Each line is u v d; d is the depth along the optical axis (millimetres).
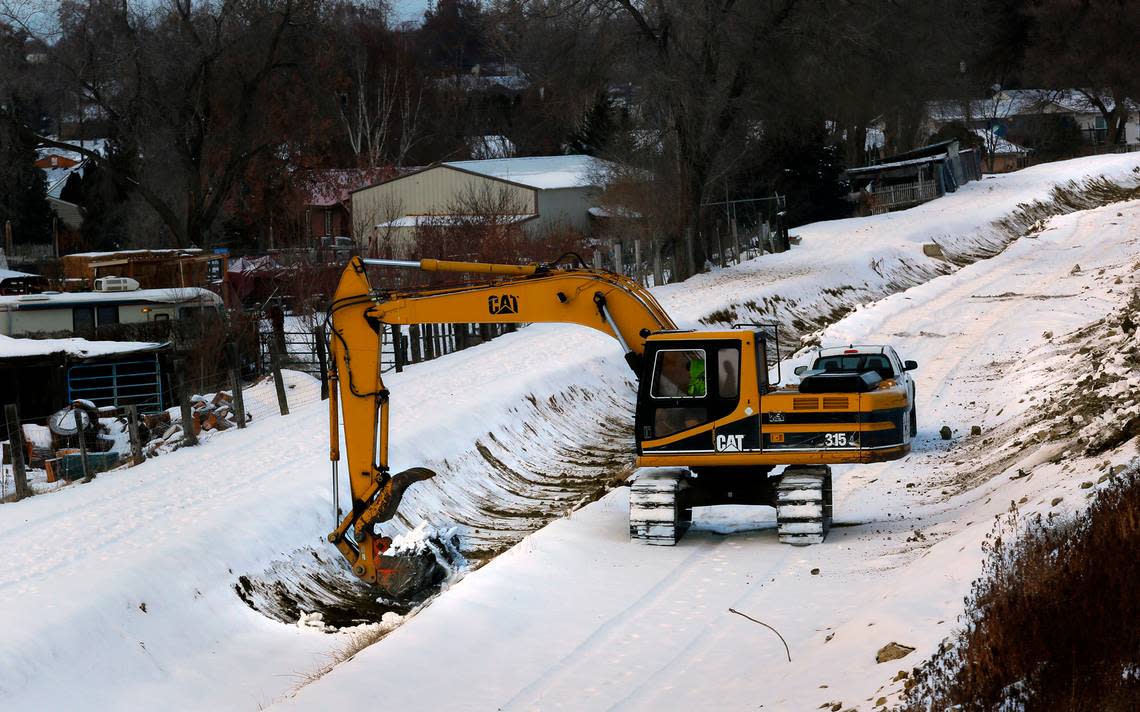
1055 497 22547
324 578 29891
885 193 116125
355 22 141125
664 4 73438
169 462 38406
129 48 94000
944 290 70938
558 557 26797
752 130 91812
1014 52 164750
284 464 36094
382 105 154000
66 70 93938
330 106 113625
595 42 75750
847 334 58375
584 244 90875
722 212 96562
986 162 152750
